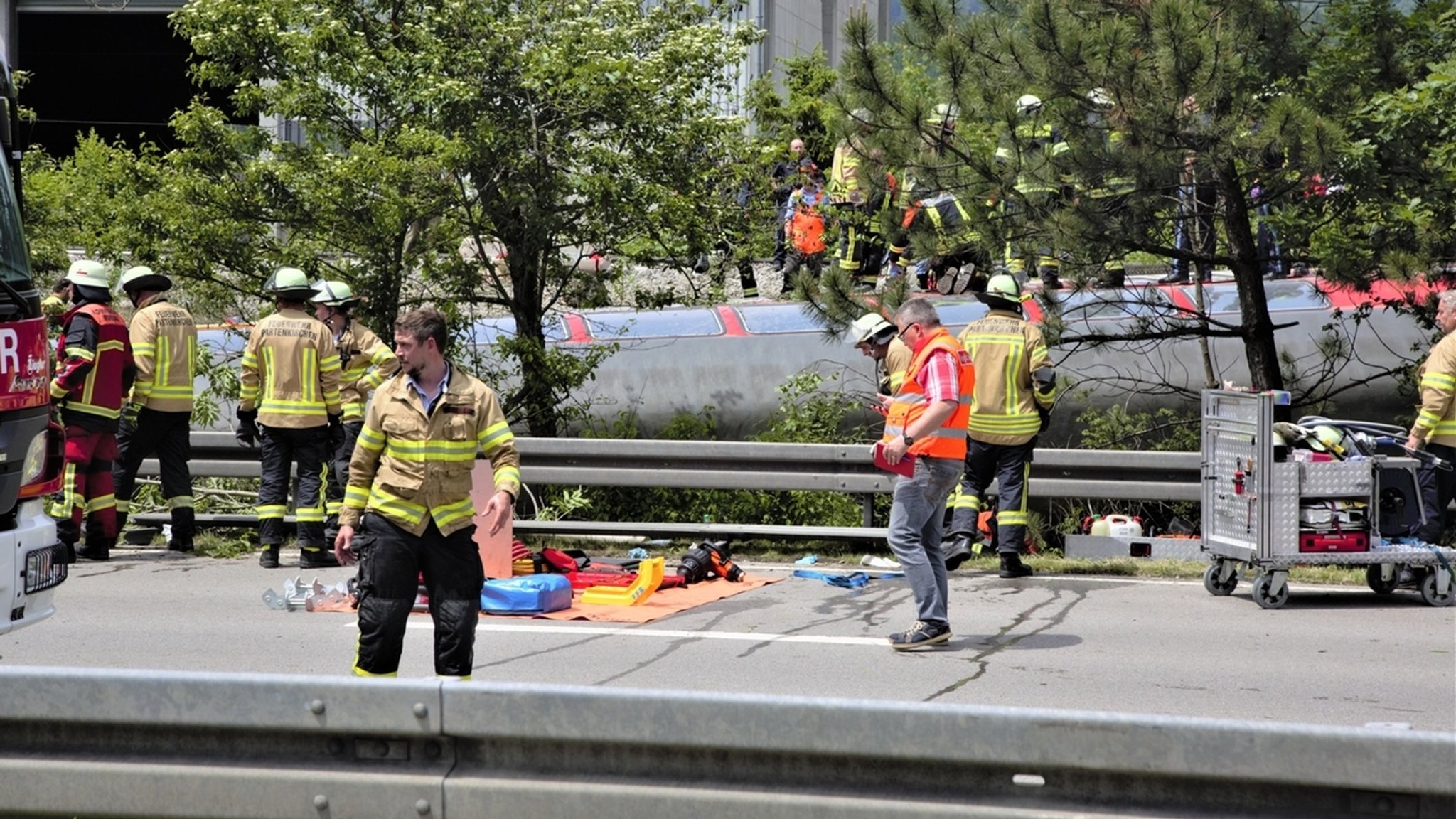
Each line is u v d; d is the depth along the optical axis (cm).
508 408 3859
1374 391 3744
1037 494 2989
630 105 3544
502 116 3553
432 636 2117
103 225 3600
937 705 983
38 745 1077
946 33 3033
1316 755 932
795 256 4469
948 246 3219
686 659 1984
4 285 1645
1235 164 3130
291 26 3638
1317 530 2369
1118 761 958
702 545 2653
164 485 2955
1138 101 2900
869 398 3794
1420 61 3269
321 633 2172
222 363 3816
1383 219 3161
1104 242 3114
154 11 8156
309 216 3559
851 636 2155
